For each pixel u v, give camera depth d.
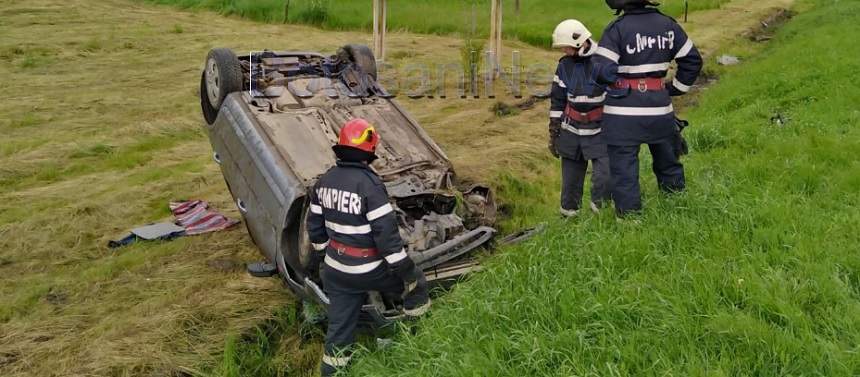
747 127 7.81
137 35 20.11
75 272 6.42
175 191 8.46
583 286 4.14
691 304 3.67
